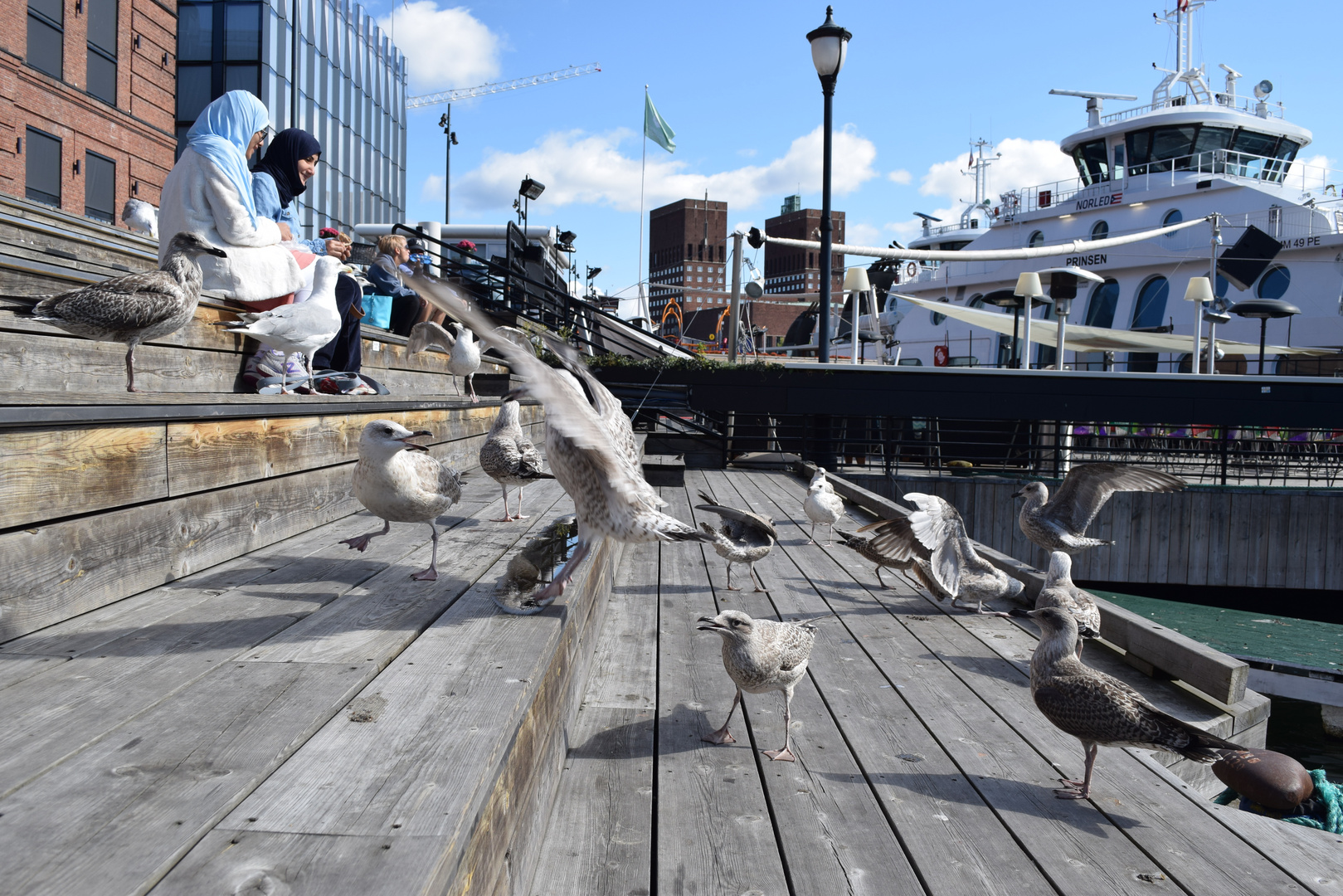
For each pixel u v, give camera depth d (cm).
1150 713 345
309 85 3769
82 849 158
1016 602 677
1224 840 326
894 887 287
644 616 601
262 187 650
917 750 400
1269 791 425
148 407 343
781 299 3731
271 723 222
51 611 298
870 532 686
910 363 3547
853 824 329
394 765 201
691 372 1534
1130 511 1433
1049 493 1434
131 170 2372
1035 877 297
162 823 168
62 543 302
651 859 301
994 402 1488
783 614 625
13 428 276
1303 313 2555
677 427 1766
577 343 1634
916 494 635
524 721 259
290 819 173
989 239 3269
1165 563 1431
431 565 400
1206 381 1448
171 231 575
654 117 3241
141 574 349
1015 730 427
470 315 266
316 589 368
